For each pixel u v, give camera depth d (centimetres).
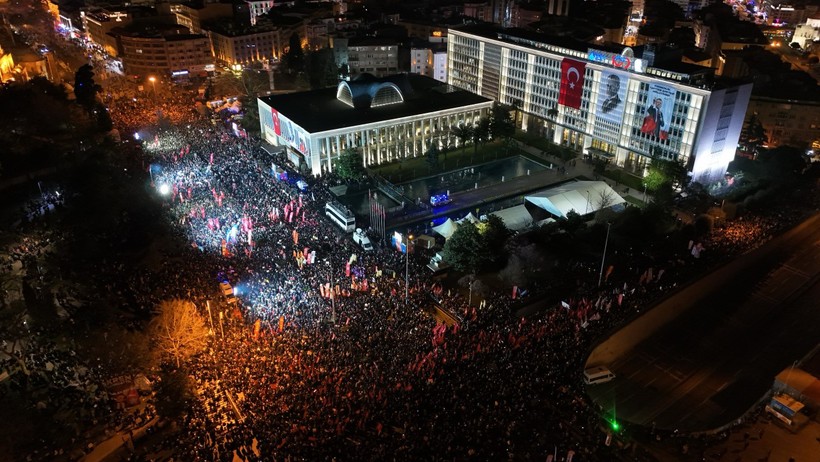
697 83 15212
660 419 8406
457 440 7200
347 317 9556
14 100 15250
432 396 7888
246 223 12525
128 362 8562
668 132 16050
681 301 10881
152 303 9781
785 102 19675
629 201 15775
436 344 8956
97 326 9038
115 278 10462
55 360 8438
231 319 9525
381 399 7788
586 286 11106
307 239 12438
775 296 11275
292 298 10081
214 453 7119
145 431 7606
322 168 17312
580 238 12756
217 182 14925
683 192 15062
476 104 19575
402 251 12581
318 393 7862
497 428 7444
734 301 11162
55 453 7288
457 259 11450
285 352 8681
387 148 18350
